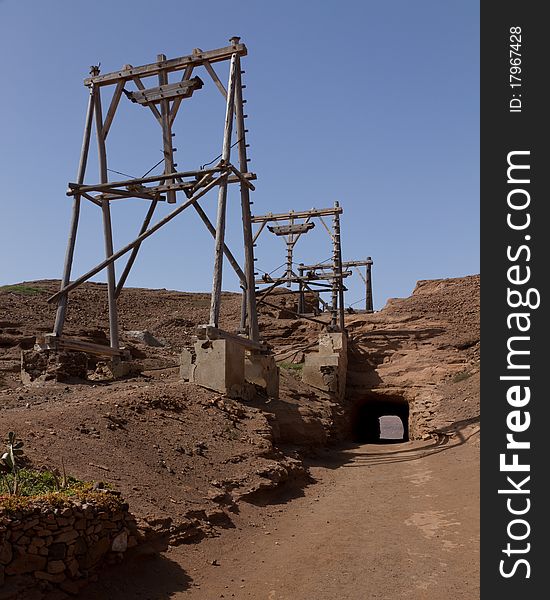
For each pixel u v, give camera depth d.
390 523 11.07
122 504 7.65
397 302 34.88
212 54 18.33
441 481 14.09
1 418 10.75
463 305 32.16
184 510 9.54
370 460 18.34
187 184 18.23
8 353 24.14
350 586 8.09
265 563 8.87
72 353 17.95
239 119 19.73
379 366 29.81
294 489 13.53
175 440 12.35
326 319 36.50
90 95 19.56
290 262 32.97
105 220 20.31
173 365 26.03
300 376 27.86
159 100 18.64
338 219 31.92
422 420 22.45
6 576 6.25
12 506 6.48
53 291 44.34
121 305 47.34
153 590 7.39
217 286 16.73
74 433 10.77
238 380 16.81
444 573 8.52
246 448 13.39
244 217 19.84
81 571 6.91
